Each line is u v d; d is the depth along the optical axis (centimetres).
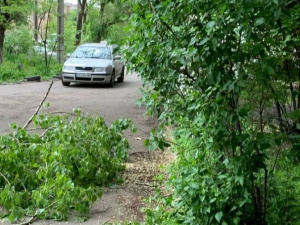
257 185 377
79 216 482
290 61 372
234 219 347
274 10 272
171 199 405
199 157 374
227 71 328
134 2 379
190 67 355
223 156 369
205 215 352
